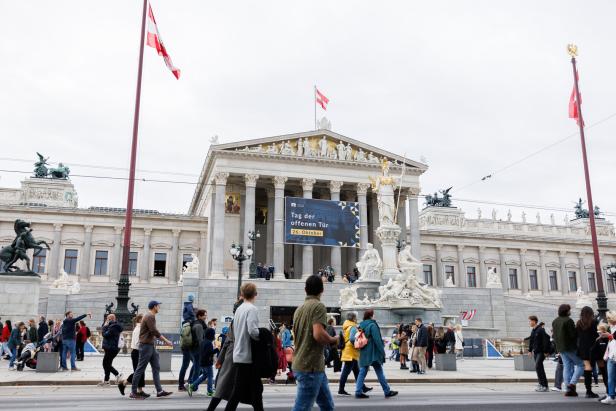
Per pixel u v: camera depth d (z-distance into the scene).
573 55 45.69
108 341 18.19
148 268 82.38
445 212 99.12
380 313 36.16
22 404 13.38
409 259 41.53
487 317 63.50
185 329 16.25
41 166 88.56
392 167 77.94
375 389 18.00
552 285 100.94
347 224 71.50
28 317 31.61
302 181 75.00
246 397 9.66
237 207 79.31
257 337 9.70
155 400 14.59
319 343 8.87
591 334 16.08
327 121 79.06
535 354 18.02
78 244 80.88
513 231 101.44
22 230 33.44
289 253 81.81
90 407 12.93
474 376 21.45
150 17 41.47
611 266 50.56
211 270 72.88
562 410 13.02
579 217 110.50
